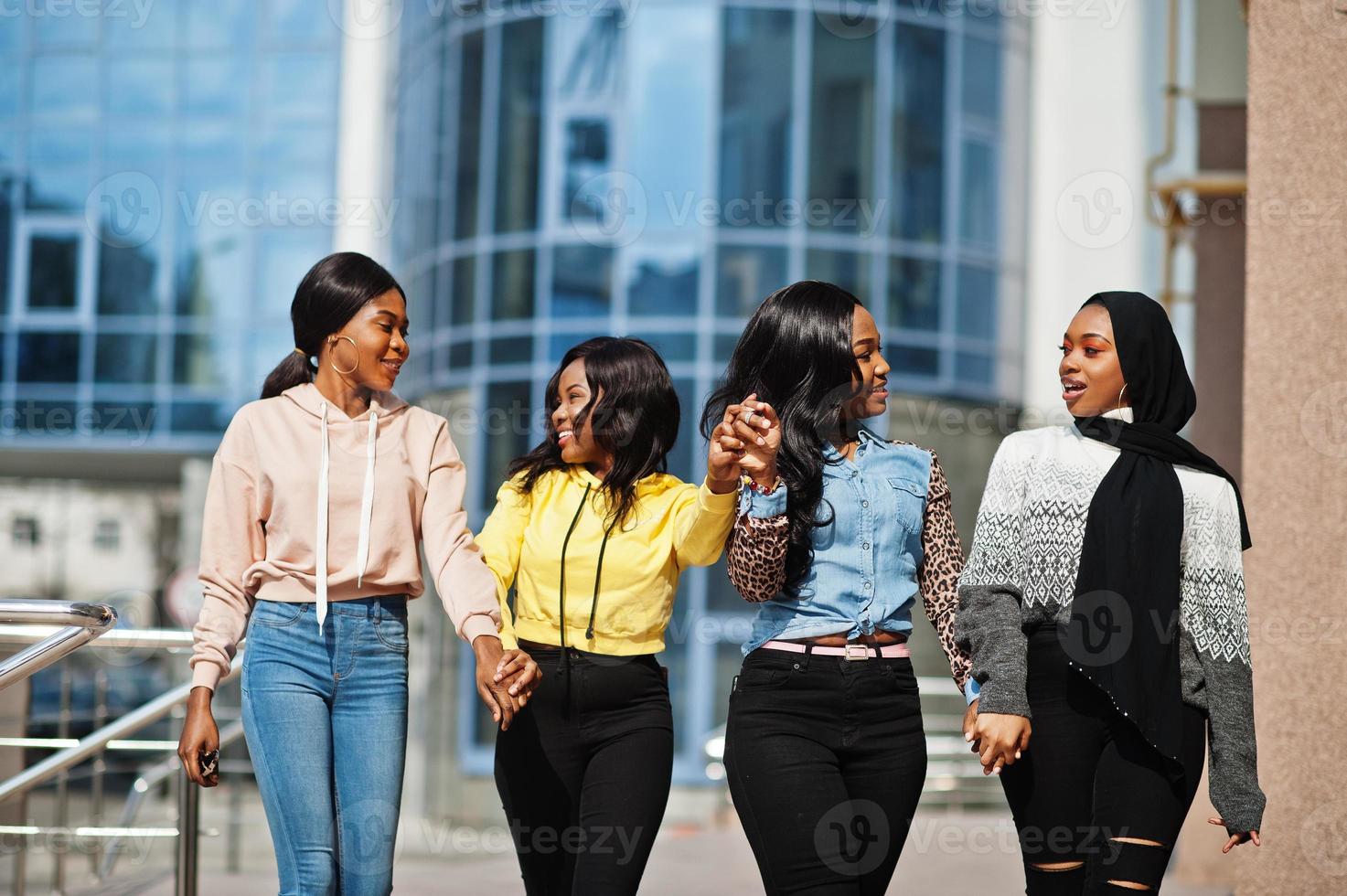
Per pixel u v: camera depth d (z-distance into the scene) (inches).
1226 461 303.9
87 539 821.9
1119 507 113.8
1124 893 109.6
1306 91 156.1
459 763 538.0
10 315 737.6
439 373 584.4
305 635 121.4
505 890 240.8
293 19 724.7
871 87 552.7
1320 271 154.1
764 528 114.5
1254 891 153.1
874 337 123.3
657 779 127.6
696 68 550.9
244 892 228.1
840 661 116.6
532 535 134.0
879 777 116.8
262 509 123.6
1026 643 115.2
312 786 119.0
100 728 225.6
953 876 248.5
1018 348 573.0
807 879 113.0
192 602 730.2
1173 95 313.3
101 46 735.1
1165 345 118.4
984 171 569.6
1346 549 150.3
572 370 135.0
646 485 134.4
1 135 738.2
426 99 614.2
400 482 125.7
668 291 544.7
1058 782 113.0
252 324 728.3
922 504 123.5
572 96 561.3
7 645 200.1
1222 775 110.4
